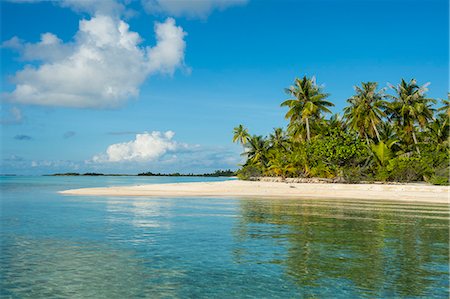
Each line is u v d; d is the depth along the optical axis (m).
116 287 10.45
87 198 38.88
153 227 19.86
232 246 15.28
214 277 11.30
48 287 10.45
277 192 48.28
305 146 67.69
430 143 68.31
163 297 9.73
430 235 17.73
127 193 45.81
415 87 71.81
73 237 17.14
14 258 13.39
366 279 11.10
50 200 36.31
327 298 9.63
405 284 10.67
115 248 14.92
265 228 19.58
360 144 62.88
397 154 68.31
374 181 60.47
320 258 13.43
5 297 9.71
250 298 9.64
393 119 74.12
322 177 64.06
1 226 20.11
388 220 22.69
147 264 12.65
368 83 69.81
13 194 46.16
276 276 11.39
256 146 91.62
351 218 23.44
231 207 30.06
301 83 74.38
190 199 38.12
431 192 46.06
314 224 21.08
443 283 10.75
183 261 13.03
